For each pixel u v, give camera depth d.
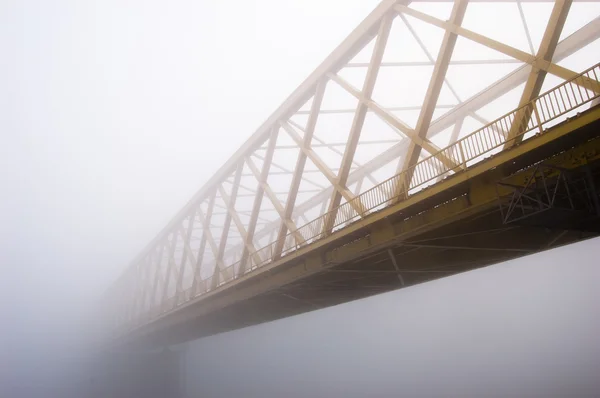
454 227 16.66
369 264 21.14
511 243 17.88
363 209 17.08
